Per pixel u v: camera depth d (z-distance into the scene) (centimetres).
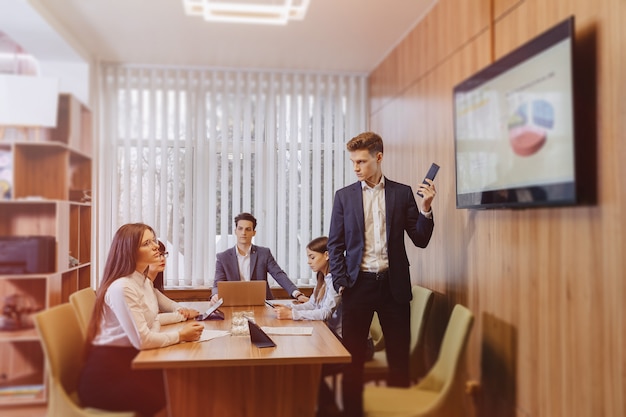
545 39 200
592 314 184
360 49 434
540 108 204
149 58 458
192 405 204
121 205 465
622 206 169
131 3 345
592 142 183
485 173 247
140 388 204
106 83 468
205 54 448
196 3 323
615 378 173
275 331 244
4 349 185
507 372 243
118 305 210
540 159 203
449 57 312
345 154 501
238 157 485
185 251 471
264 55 452
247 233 391
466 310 205
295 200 491
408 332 272
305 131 495
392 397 213
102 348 210
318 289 304
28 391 184
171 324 270
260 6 322
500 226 250
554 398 207
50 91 197
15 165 190
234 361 195
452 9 308
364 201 282
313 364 213
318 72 499
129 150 470
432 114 338
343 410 212
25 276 188
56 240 193
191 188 477
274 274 393
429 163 343
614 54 173
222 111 486
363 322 275
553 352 207
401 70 405
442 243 319
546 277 212
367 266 277
